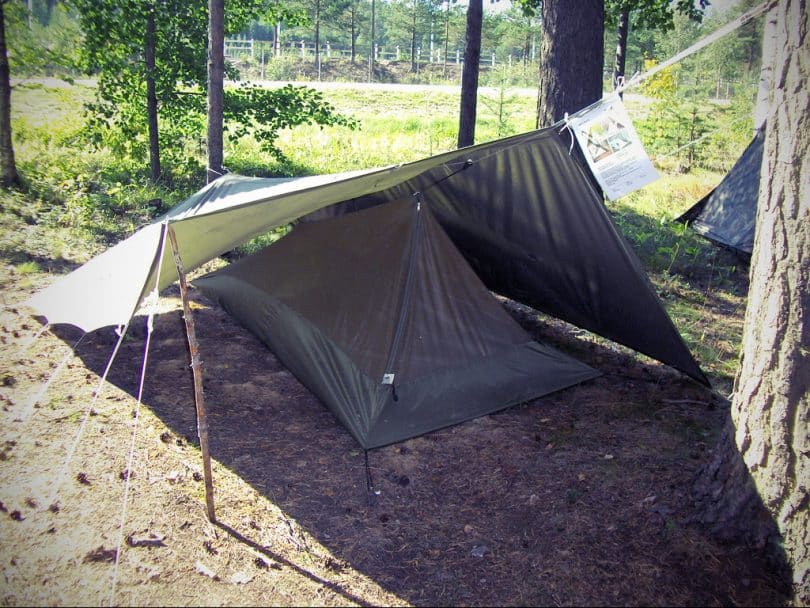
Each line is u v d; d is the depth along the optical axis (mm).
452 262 5062
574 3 6969
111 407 4762
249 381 5379
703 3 12516
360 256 5191
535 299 6449
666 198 11930
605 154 4043
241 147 14891
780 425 3160
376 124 18953
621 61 13453
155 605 2943
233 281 6457
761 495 3268
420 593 3189
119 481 3852
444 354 4883
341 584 3215
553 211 5109
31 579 3055
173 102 11078
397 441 4406
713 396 5266
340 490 3992
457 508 3852
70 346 5773
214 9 7867
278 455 4332
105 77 10953
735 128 15297
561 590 3207
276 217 4352
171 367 5523
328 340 5023
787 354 3111
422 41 48781
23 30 10422
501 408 4891
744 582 3176
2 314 6277
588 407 5039
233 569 3229
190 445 4359
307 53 47625
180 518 3562
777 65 3123
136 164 12031
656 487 3961
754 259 3340
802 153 3006
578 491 3969
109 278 4586
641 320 5277
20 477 3838
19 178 10086
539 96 7383
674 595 3148
